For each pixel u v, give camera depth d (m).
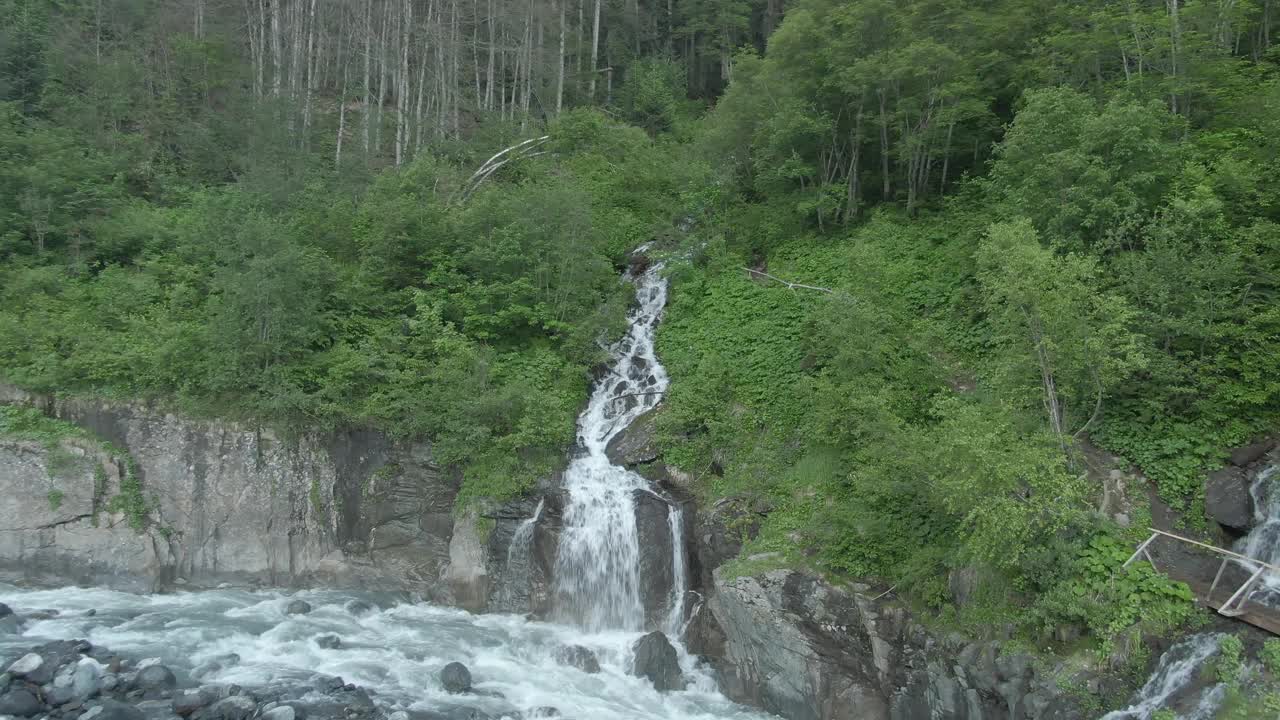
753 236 28.12
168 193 29.05
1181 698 11.46
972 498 13.30
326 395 20.58
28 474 18.75
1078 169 17.34
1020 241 15.01
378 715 13.26
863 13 24.98
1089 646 12.65
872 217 25.53
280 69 36.75
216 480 19.72
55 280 22.66
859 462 17.75
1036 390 15.08
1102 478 14.91
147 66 34.31
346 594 19.69
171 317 21.91
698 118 45.84
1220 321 15.56
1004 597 13.84
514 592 19.75
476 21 42.06
